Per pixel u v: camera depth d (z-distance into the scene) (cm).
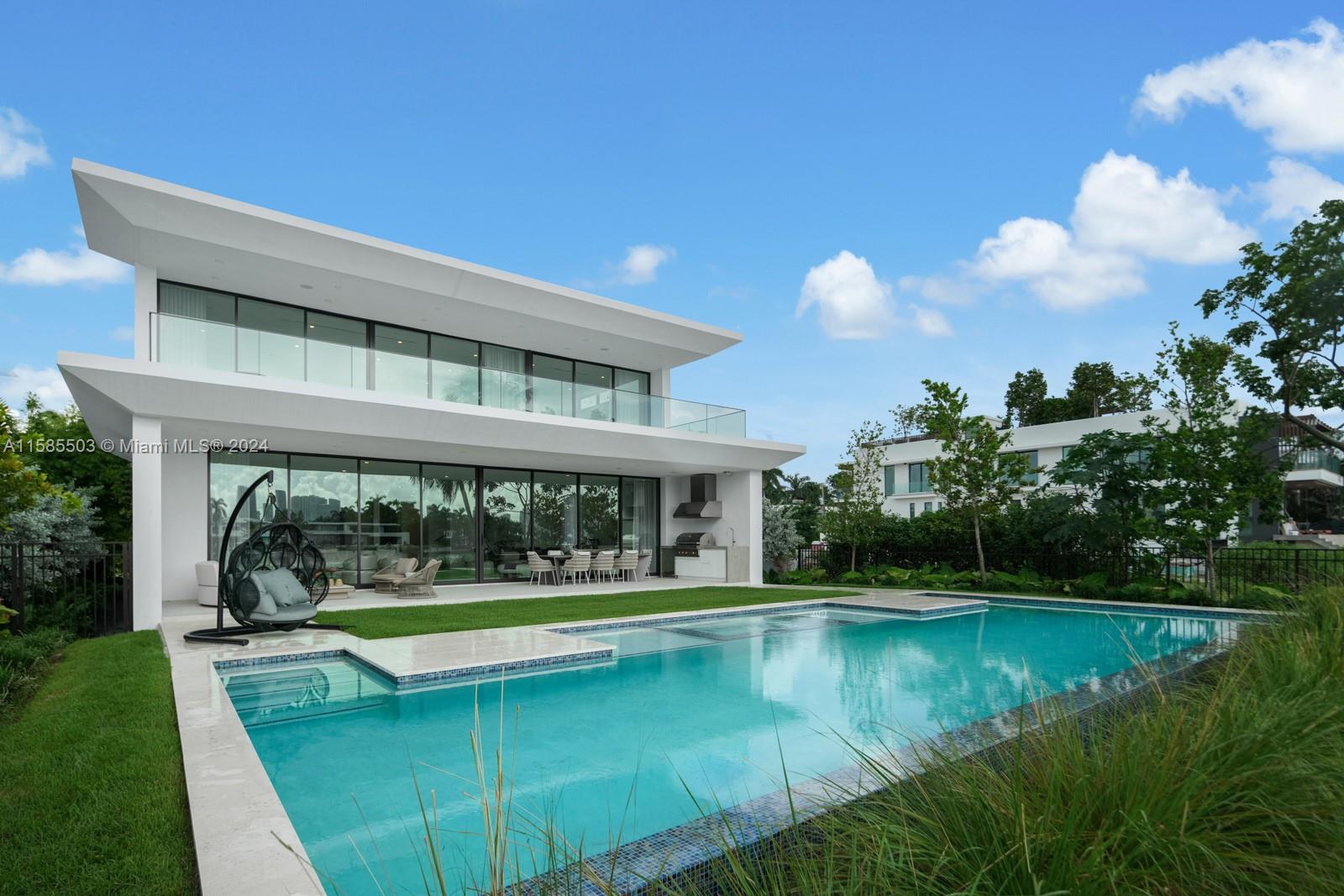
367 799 445
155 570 1091
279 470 1540
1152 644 998
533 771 496
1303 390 1376
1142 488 1509
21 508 921
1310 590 624
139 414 1121
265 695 704
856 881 179
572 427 1596
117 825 340
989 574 1703
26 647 767
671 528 2178
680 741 564
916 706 666
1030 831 176
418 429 1405
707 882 225
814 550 2197
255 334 1275
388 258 1380
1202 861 172
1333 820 190
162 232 1188
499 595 1529
